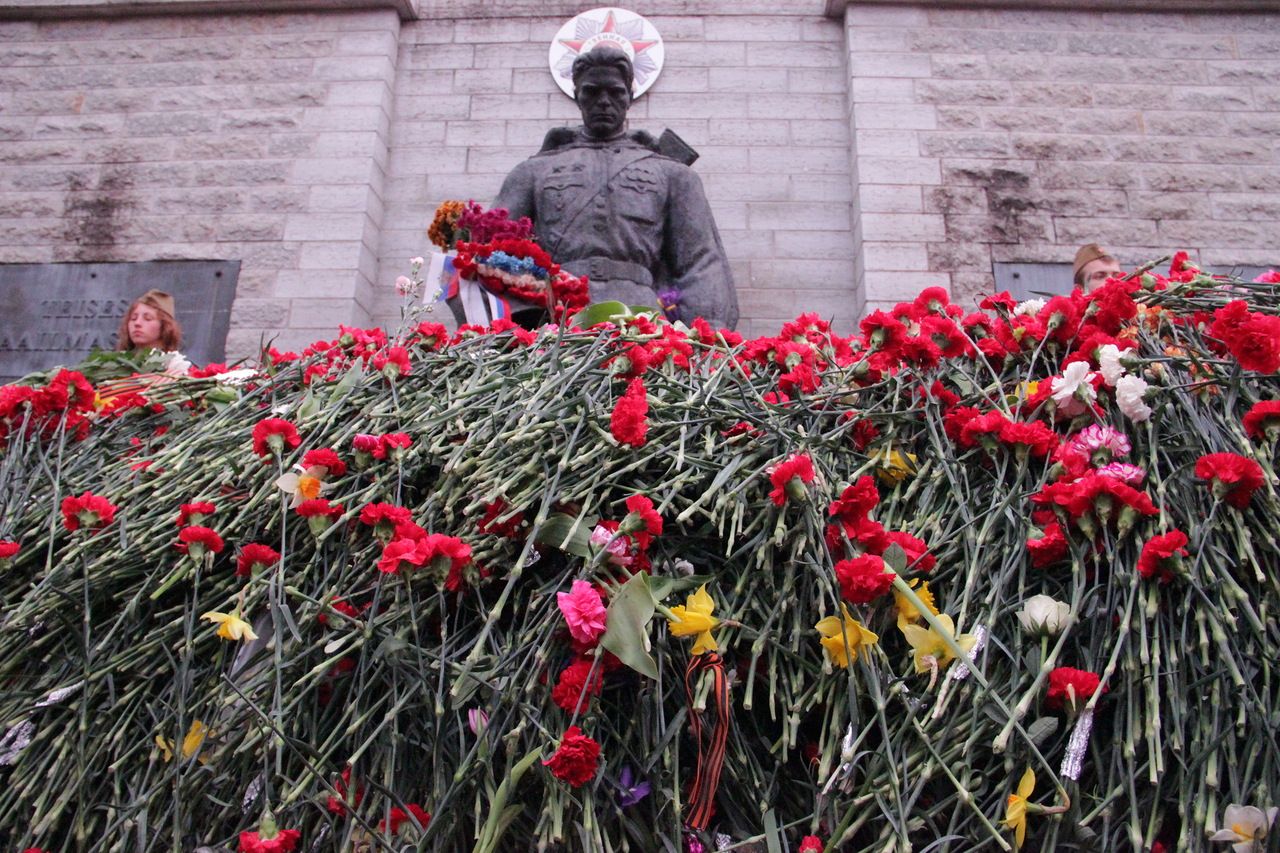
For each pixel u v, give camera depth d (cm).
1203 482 176
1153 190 723
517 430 182
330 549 184
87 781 173
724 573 178
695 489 188
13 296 720
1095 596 163
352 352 245
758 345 233
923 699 156
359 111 756
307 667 169
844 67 775
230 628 165
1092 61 759
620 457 186
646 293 541
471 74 780
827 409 208
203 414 250
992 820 150
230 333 701
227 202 737
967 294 691
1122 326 218
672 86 770
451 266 454
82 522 197
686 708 159
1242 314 187
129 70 783
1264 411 181
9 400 241
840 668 162
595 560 164
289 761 167
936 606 177
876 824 157
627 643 155
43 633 191
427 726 160
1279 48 761
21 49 793
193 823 167
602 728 164
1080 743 147
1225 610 158
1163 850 150
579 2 795
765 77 772
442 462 194
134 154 757
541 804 158
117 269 724
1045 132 736
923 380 207
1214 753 146
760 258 723
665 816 159
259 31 788
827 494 178
